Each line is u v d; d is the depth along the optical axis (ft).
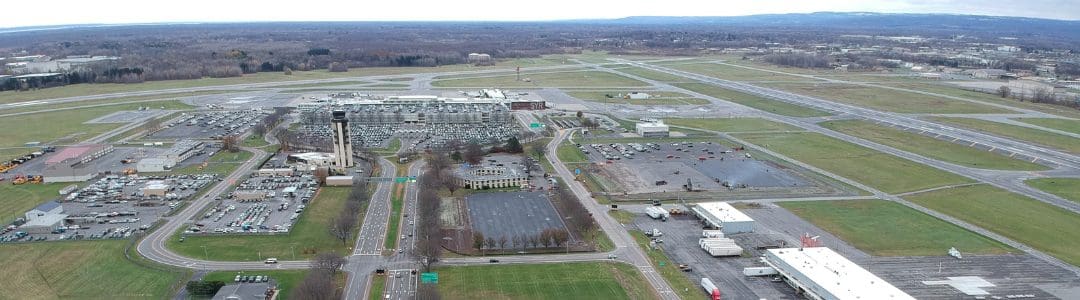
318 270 528.22
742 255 614.34
